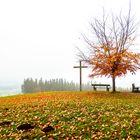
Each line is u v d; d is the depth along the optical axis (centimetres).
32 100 2330
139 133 1270
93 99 2305
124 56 2838
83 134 1298
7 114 1727
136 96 2688
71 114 1653
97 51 2947
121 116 1603
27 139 1255
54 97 2500
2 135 1317
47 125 1445
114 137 1242
